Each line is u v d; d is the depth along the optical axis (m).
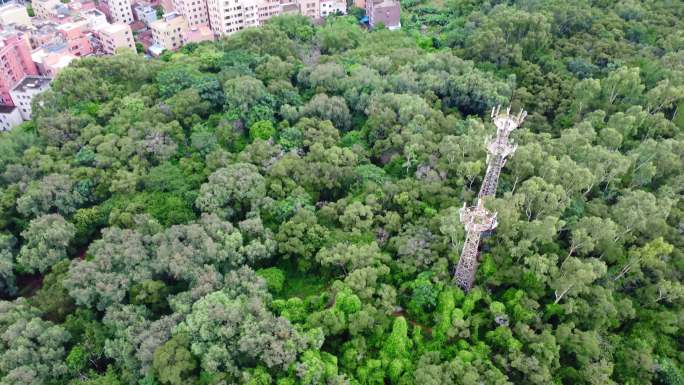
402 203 139.75
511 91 187.38
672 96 169.50
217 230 128.12
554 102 184.88
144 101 177.50
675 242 130.00
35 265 128.00
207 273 118.75
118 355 108.75
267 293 118.19
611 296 115.00
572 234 124.44
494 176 126.62
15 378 101.56
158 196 144.00
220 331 103.88
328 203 145.25
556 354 105.00
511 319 115.25
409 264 124.38
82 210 140.75
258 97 175.88
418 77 192.25
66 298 118.38
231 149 167.25
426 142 156.12
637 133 171.88
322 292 128.25
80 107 173.88
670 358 112.94
